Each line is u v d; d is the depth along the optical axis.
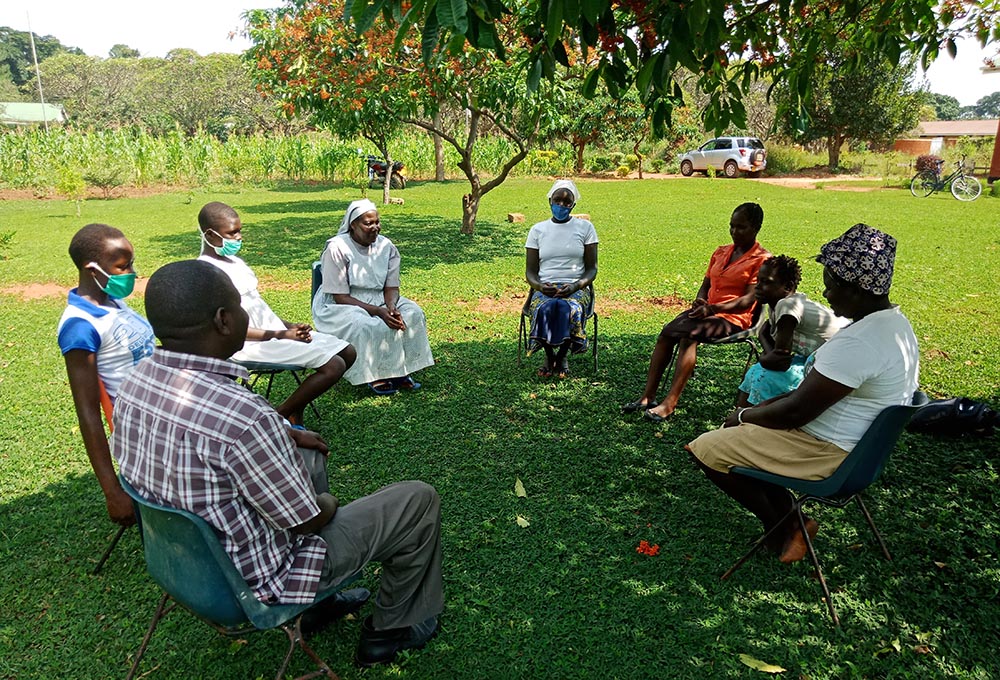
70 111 57.53
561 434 4.74
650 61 3.13
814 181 28.78
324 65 10.80
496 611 2.99
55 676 2.67
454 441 4.63
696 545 3.46
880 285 2.74
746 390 4.25
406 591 2.62
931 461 4.25
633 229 14.26
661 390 5.52
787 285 4.09
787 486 2.97
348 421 4.96
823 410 2.84
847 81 31.44
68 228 14.50
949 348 6.55
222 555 2.04
